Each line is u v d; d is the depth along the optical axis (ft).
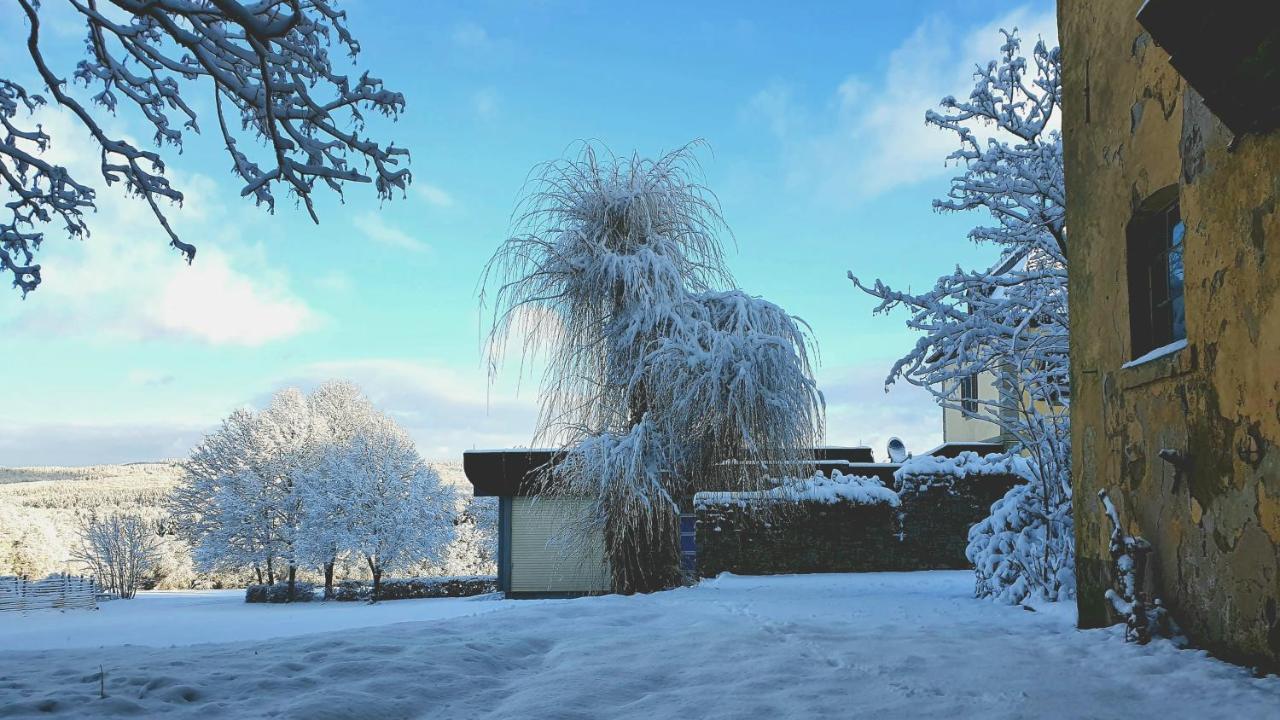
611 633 22.49
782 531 53.98
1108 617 21.20
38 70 17.69
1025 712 12.93
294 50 17.53
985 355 35.63
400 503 90.38
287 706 13.53
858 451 74.84
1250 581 15.58
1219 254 16.49
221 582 125.90
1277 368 14.78
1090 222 22.54
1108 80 21.48
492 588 90.22
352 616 52.13
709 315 42.91
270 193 18.17
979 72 33.68
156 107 20.67
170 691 14.58
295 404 111.55
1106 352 21.63
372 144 17.90
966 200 33.45
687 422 40.78
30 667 17.87
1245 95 14.73
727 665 16.98
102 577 105.91
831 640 20.06
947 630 22.18
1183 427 17.85
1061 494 30.32
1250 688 14.10
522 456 67.41
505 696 15.23
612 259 42.83
